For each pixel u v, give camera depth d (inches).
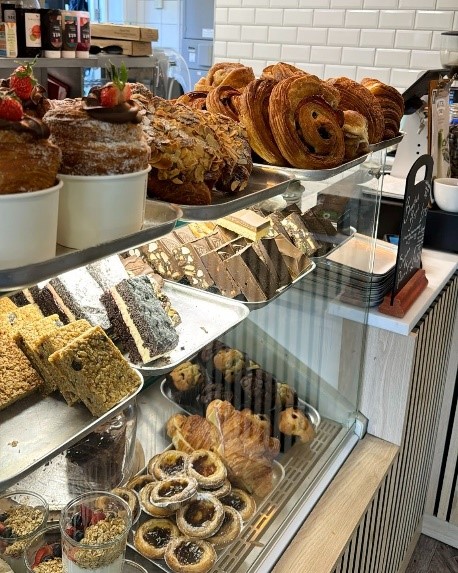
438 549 93.1
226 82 56.5
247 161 42.6
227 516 50.3
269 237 56.6
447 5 120.3
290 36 139.2
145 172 30.1
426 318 74.2
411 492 83.5
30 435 33.5
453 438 90.0
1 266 24.6
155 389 46.7
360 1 128.6
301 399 65.4
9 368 35.8
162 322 45.4
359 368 73.0
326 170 48.8
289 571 50.4
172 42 202.1
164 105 40.6
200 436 51.8
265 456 56.4
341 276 66.2
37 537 37.4
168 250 53.7
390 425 73.0
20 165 24.1
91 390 36.2
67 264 26.4
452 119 97.0
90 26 133.5
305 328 63.1
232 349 54.6
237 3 143.7
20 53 117.9
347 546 56.0
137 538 45.3
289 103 48.5
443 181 89.0
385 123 66.4
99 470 42.3
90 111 28.2
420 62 126.1
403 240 69.6
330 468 65.0
